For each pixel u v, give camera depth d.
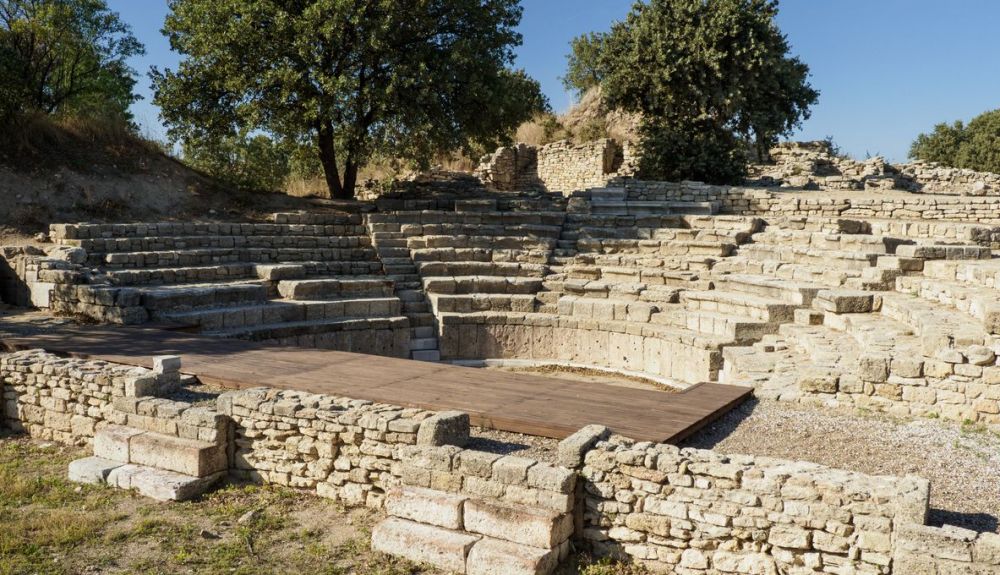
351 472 8.02
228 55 20.86
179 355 11.58
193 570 6.64
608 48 27.98
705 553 6.31
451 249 19.44
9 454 9.65
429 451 7.16
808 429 8.64
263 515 7.76
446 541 6.63
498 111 23.14
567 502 6.59
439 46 22.84
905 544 5.50
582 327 17.19
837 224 18.75
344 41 21.33
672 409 8.97
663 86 26.45
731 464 6.39
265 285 16.84
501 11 23.25
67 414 9.99
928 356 9.36
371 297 17.77
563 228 21.09
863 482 5.93
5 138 19.78
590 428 7.44
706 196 22.59
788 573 6.01
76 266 15.37
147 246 17.33
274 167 24.67
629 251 19.55
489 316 17.52
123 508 7.94
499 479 6.81
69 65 23.70
